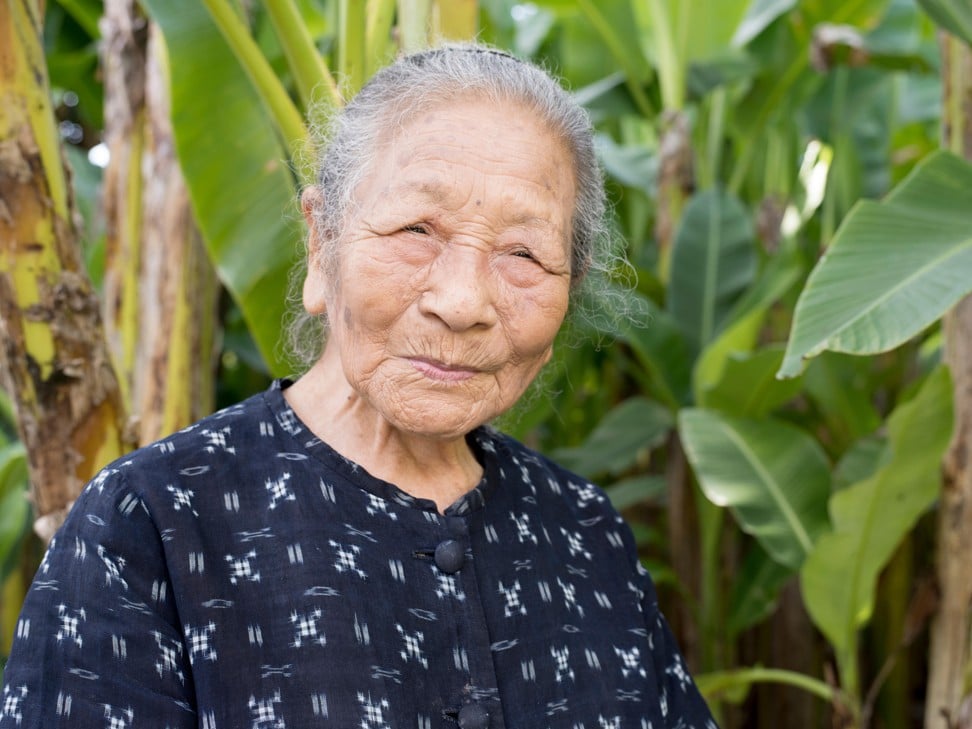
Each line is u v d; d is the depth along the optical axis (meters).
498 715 0.87
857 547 1.77
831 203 2.74
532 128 0.89
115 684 0.77
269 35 1.86
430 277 0.86
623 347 2.89
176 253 1.63
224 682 0.81
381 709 0.82
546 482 1.08
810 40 2.63
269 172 1.47
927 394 1.65
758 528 1.94
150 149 1.67
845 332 1.09
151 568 0.83
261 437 0.92
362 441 0.95
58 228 1.23
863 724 1.86
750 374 2.05
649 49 3.26
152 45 1.68
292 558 0.86
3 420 2.42
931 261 1.15
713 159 2.98
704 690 2.01
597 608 1.01
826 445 2.68
